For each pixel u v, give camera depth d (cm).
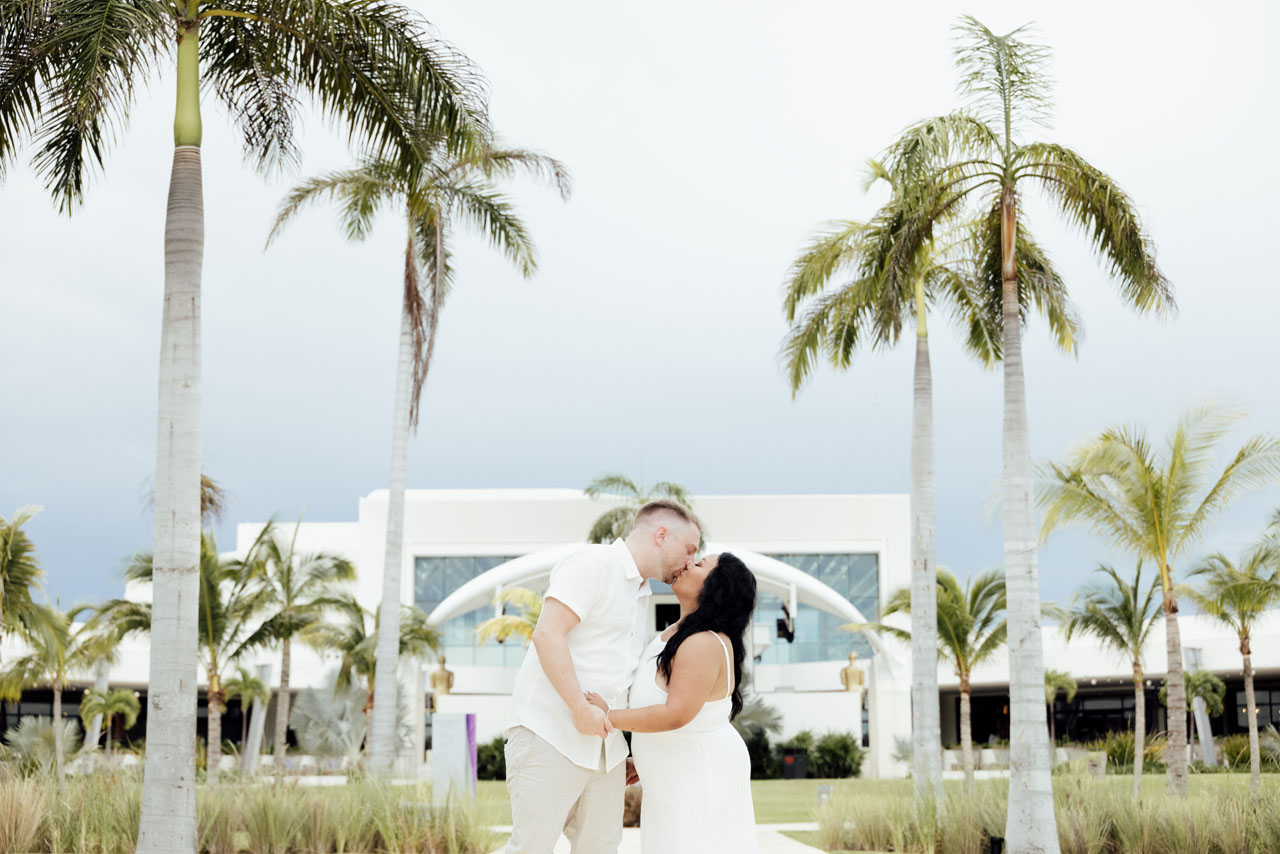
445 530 4778
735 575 418
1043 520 1736
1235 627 2312
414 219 1917
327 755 3941
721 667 410
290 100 1152
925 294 1800
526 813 397
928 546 1695
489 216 2025
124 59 895
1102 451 1680
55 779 1345
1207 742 4066
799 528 4775
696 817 415
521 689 411
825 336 1870
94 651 2586
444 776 1444
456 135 1091
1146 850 1261
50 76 959
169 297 928
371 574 4775
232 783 1587
